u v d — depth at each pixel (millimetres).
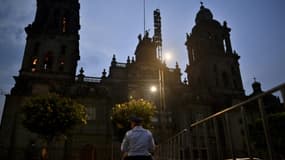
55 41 46594
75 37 48094
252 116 6059
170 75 49750
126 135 5457
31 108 29219
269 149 4484
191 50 60250
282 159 5219
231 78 52438
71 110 30594
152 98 45500
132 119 5750
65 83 42562
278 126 4926
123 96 44031
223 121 6879
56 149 36719
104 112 41312
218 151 7062
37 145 36312
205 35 55875
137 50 53406
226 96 49500
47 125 28766
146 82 46531
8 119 36812
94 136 39094
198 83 54438
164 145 16484
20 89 40156
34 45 45500
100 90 43344
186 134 10547
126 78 46000
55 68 44062
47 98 30484
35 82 41125
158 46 53812
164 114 42344
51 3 50688
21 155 35219
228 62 54125
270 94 4465
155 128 42031
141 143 5219
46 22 48188
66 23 50438
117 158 38125
